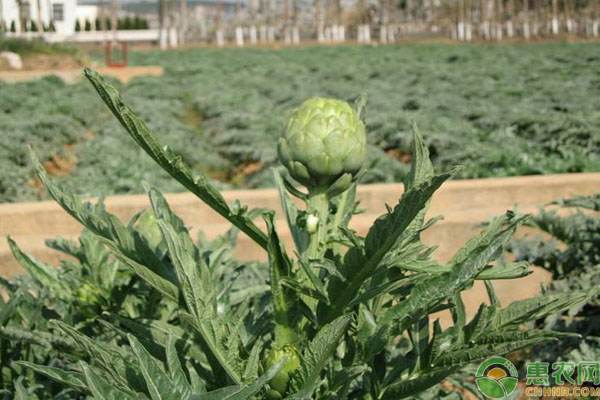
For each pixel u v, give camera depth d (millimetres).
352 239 1484
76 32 57344
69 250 2436
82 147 11812
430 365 1673
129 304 2518
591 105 16625
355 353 1589
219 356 1504
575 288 3861
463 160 11062
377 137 13320
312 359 1438
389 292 1742
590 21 66812
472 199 6004
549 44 55875
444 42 65750
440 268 1563
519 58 38094
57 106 16141
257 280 3529
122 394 1332
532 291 4738
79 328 2303
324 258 1758
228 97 19375
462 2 67875
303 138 1524
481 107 15922
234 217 1530
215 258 2006
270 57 43375
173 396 1336
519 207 5117
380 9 76875
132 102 18062
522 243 4145
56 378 1473
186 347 1771
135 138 1402
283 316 1624
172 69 31938
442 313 4621
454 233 4820
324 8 76125
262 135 13188
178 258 1390
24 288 2301
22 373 2229
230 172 11633
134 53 49938
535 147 11781
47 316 2318
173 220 1750
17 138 11797
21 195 8906
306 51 51375
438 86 22719
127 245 1694
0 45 27922
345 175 1564
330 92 21141
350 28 81250
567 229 4070
